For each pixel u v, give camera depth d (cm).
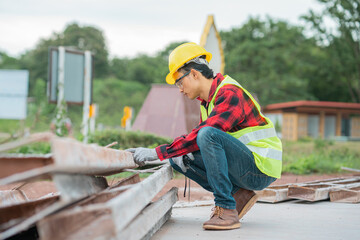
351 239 246
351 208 362
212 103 277
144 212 216
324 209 357
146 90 5972
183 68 281
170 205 285
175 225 284
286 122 2934
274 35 4362
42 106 941
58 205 150
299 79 3988
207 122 260
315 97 4328
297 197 388
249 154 267
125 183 262
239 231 264
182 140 262
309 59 4044
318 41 3800
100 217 187
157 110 1184
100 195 206
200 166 283
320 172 777
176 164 287
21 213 188
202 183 293
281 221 301
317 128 2959
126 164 238
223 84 272
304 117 2883
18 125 988
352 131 3095
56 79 867
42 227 147
